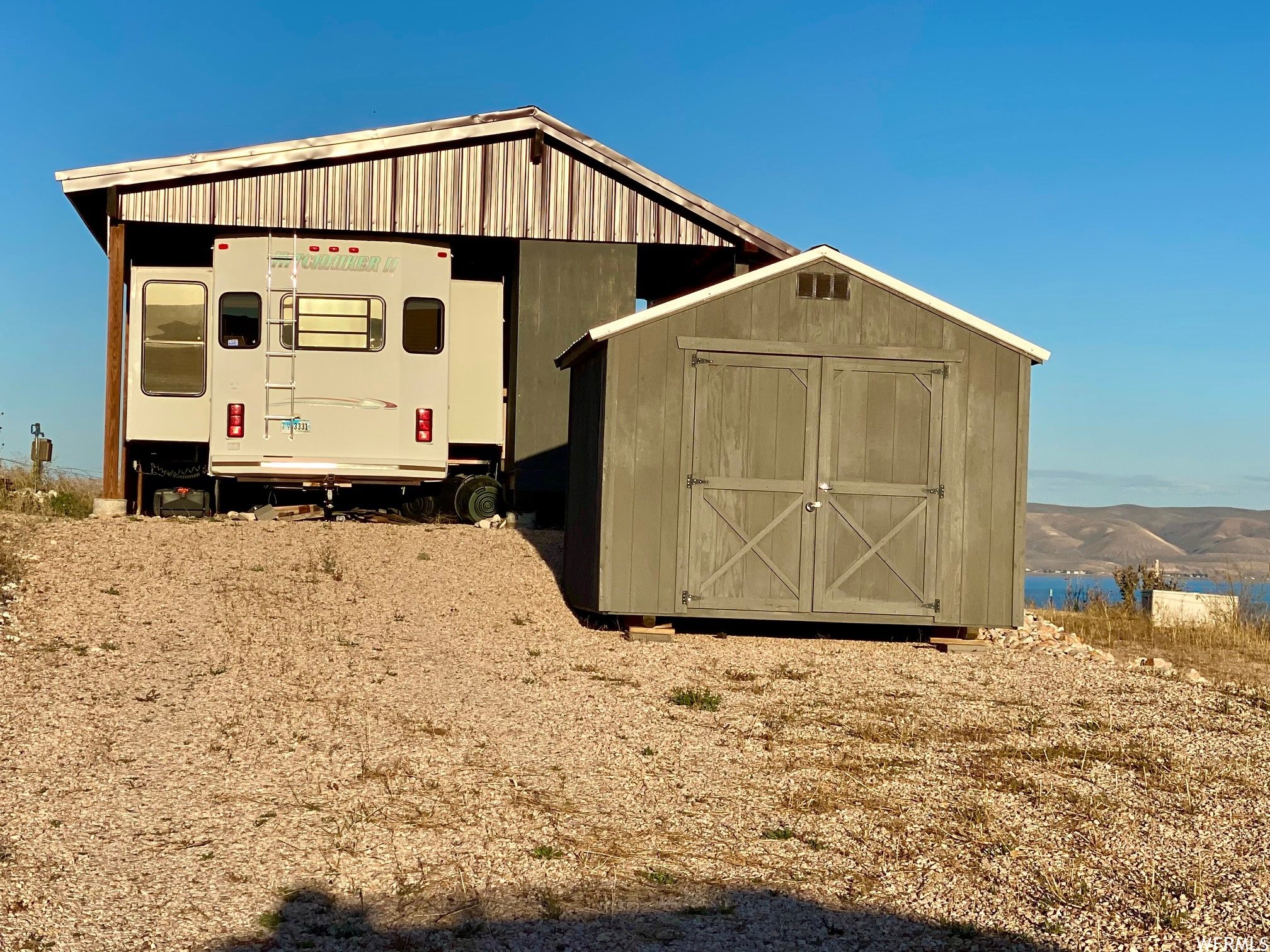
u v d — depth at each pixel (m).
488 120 16.53
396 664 9.34
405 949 4.18
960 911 4.69
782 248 17.06
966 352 11.71
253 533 13.99
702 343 11.52
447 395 15.81
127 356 15.99
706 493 11.51
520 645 10.59
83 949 4.06
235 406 15.38
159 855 4.98
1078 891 4.92
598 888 4.83
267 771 6.30
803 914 4.62
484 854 5.15
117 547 12.88
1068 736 7.87
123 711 7.45
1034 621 13.79
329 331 15.52
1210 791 6.56
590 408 12.21
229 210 16.16
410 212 16.50
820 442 11.58
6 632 9.55
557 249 16.77
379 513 16.89
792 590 11.55
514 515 16.38
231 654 9.31
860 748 7.32
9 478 17.83
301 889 4.68
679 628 12.26
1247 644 14.75
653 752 7.07
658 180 16.78
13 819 5.35
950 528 11.66
